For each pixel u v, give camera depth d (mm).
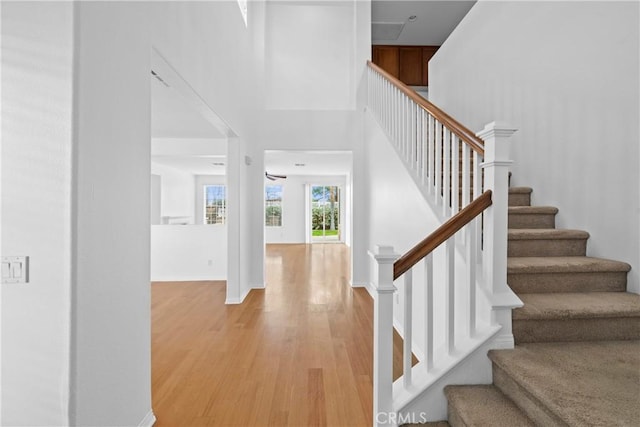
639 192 2152
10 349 1361
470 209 1816
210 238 5855
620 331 1877
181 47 2395
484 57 3971
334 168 9438
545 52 2979
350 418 2027
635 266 2172
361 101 5469
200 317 3889
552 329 1862
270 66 6109
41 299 1360
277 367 2652
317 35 6148
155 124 4480
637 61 2156
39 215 1359
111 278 1604
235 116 4121
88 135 1431
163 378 2490
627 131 2229
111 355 1608
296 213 11953
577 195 2635
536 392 1371
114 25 1609
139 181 1848
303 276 6270
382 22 6516
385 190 3883
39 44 1362
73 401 1359
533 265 2131
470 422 1471
